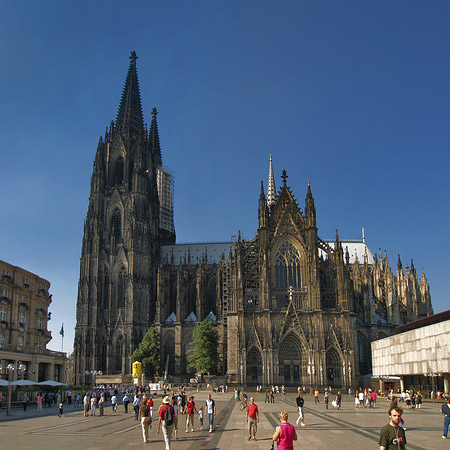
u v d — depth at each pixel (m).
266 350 124.75
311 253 132.62
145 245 166.62
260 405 83.38
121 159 179.38
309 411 69.94
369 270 155.75
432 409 72.56
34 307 122.06
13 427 51.19
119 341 156.62
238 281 130.62
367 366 142.88
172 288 171.25
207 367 137.38
